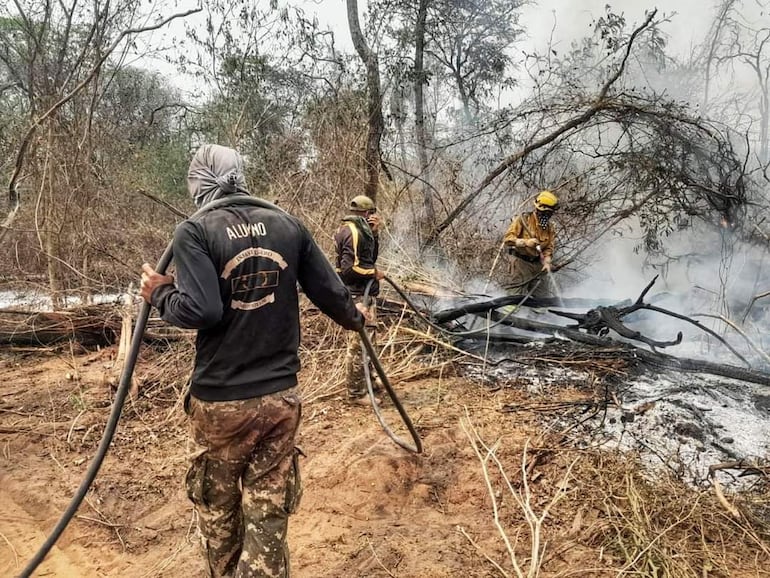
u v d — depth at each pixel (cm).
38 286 756
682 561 291
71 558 328
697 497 333
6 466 410
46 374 575
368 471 383
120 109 1386
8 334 637
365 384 488
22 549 336
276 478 244
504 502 352
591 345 562
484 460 366
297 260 255
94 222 826
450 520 344
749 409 443
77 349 645
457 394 494
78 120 786
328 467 394
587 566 296
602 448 392
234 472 245
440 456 396
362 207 493
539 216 664
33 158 739
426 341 590
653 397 462
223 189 256
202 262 227
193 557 321
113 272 804
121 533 346
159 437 448
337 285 268
